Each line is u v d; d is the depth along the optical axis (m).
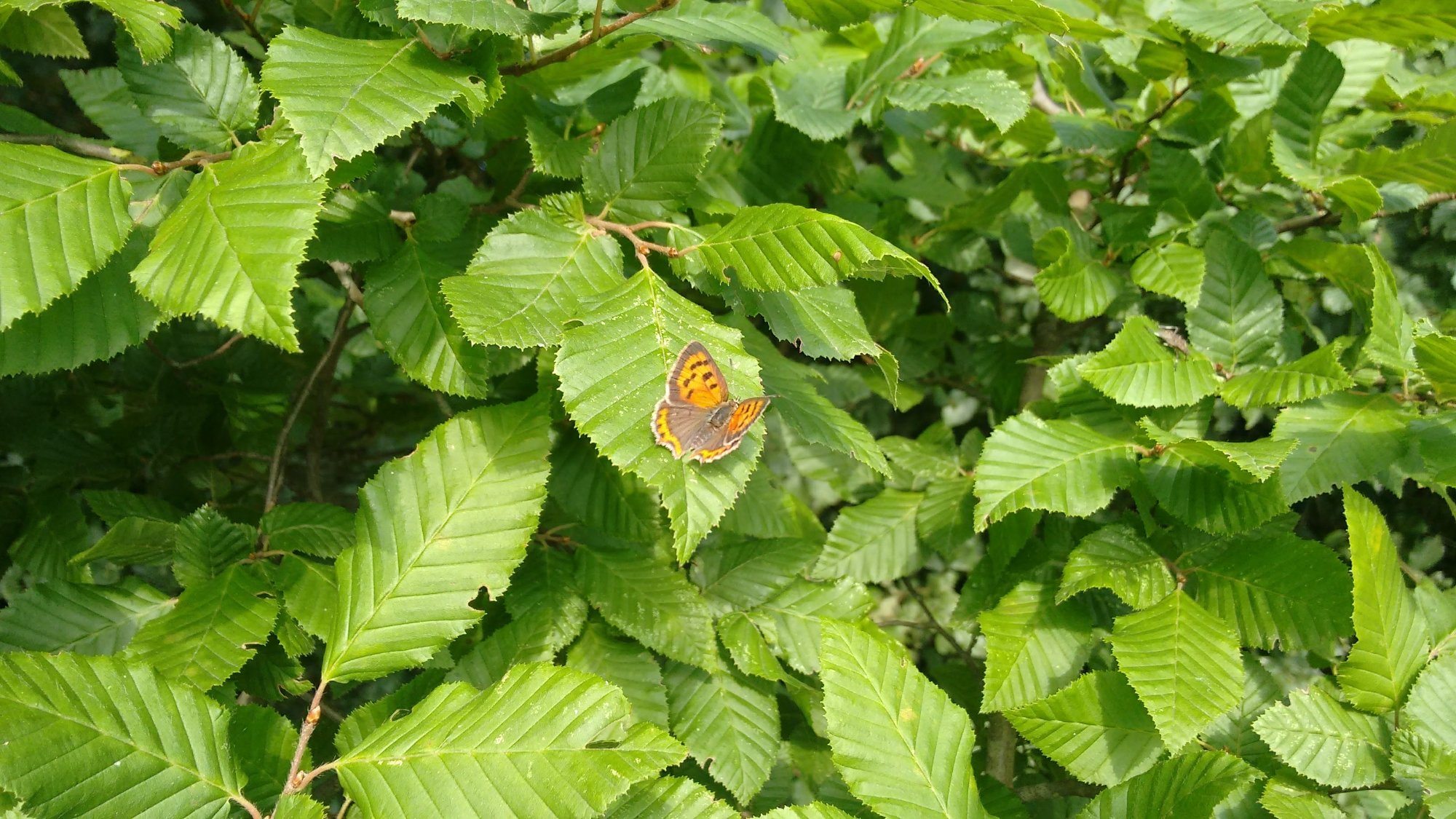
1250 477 0.54
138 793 0.45
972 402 0.89
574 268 0.48
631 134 0.52
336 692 0.60
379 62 0.47
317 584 0.52
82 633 0.52
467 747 0.46
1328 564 0.55
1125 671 0.54
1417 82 0.66
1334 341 0.59
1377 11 0.57
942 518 0.63
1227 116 0.63
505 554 0.49
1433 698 0.52
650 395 0.46
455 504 0.50
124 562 0.56
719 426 0.46
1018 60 0.66
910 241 0.73
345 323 0.62
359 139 0.45
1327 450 0.55
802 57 0.70
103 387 0.69
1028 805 0.66
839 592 0.60
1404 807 0.51
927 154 0.76
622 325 0.46
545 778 0.45
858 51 0.72
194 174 0.49
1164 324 0.74
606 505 0.57
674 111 0.52
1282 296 0.68
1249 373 0.58
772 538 0.61
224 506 0.66
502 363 0.58
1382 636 0.52
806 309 0.50
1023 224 0.69
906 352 0.74
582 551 0.58
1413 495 0.71
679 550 0.45
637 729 0.46
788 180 0.63
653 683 0.56
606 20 0.54
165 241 0.45
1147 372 0.57
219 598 0.51
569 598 0.57
